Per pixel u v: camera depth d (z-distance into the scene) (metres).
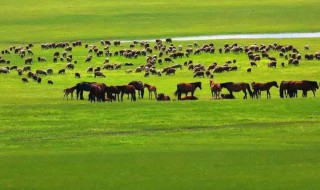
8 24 126.94
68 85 68.88
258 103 53.03
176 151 36.28
